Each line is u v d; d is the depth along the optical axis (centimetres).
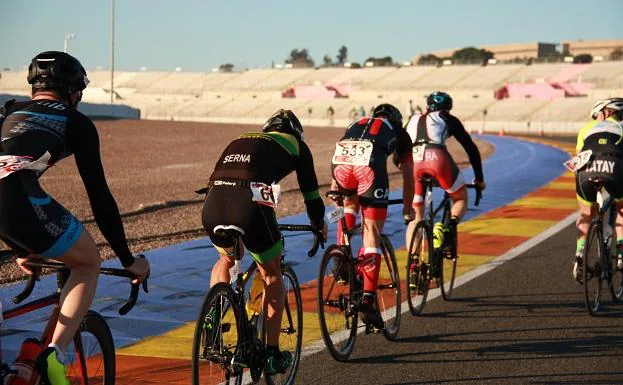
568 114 7712
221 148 3200
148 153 2873
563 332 651
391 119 625
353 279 584
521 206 1508
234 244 436
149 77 12662
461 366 555
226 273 454
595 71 9169
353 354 585
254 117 9669
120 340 603
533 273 897
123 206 1384
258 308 469
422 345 611
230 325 436
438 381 521
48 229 334
